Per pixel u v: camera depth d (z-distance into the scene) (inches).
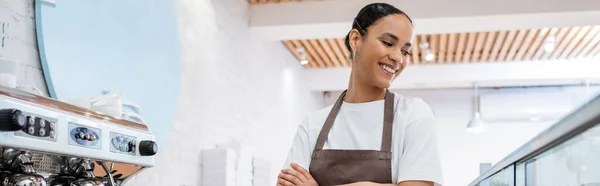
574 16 245.8
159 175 168.2
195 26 198.5
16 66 73.0
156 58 155.4
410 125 62.5
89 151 74.3
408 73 398.3
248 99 263.4
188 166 189.9
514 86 454.6
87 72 124.3
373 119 64.6
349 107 66.4
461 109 460.8
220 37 224.8
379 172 62.1
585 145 56.9
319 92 443.2
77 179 72.6
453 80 392.2
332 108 69.1
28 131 63.3
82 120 73.7
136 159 86.0
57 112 69.1
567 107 443.8
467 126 416.8
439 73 393.4
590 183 56.4
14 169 64.3
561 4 242.1
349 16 257.1
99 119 78.4
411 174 60.1
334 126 66.9
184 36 187.8
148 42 151.6
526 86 453.7
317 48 336.5
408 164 60.9
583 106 53.1
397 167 62.4
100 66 129.2
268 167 242.8
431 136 62.1
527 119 450.6
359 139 64.3
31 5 111.7
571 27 282.0
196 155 197.2
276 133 316.8
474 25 259.9
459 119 459.8
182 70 185.3
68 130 70.6
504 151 450.6
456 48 350.0
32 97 66.2
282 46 331.9
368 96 65.9
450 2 250.5
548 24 257.4
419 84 421.7
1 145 59.6
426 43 317.7
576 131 57.3
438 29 266.7
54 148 67.6
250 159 225.3
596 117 50.6
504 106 454.9
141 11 148.6
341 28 263.9
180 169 183.3
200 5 204.1
